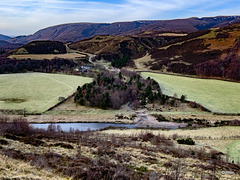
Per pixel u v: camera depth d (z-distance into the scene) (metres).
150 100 78.56
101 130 54.38
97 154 29.02
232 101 78.62
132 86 90.94
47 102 74.31
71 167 21.41
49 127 48.34
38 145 29.98
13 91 84.12
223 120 63.44
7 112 64.94
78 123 61.47
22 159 22.06
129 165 26.28
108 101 73.75
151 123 61.62
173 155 33.09
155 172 24.16
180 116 66.62
